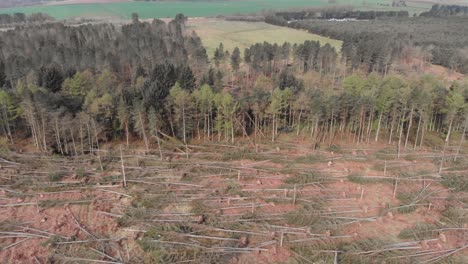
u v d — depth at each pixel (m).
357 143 60.59
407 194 45.38
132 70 85.69
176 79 72.06
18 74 75.12
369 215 41.34
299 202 43.41
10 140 58.00
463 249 36.31
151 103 58.84
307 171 50.69
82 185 46.28
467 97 61.78
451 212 41.56
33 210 41.38
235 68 94.75
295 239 37.25
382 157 55.88
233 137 61.25
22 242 36.66
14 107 56.97
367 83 68.88
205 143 59.72
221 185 47.00
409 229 38.66
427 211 42.38
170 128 61.78
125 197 43.97
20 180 46.69
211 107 59.69
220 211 41.56
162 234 37.66
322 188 46.47
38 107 54.28
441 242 37.25
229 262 34.44
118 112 56.91
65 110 55.66
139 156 54.38
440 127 65.00
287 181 48.00
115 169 50.56
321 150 57.94
